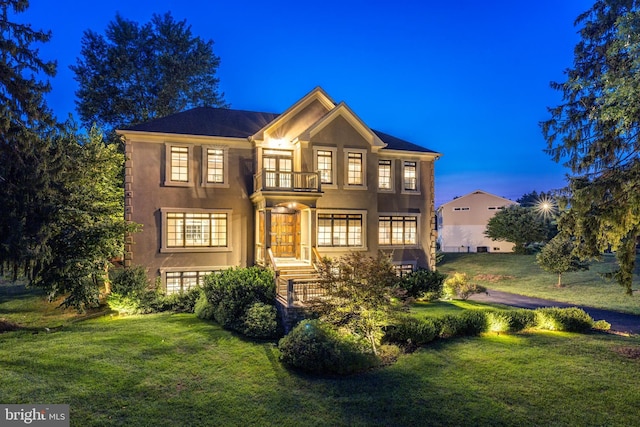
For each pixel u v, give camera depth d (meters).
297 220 20.20
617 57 13.84
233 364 10.88
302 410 8.37
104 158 17.92
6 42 12.96
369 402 8.74
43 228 12.95
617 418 8.09
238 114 22.84
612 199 11.66
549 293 25.03
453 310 16.34
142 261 18.08
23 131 13.20
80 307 15.02
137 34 32.97
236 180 19.69
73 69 31.59
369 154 20.98
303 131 20.59
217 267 19.16
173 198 18.64
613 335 14.69
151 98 33.12
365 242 20.62
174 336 13.02
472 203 48.66
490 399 8.91
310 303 12.39
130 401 8.50
